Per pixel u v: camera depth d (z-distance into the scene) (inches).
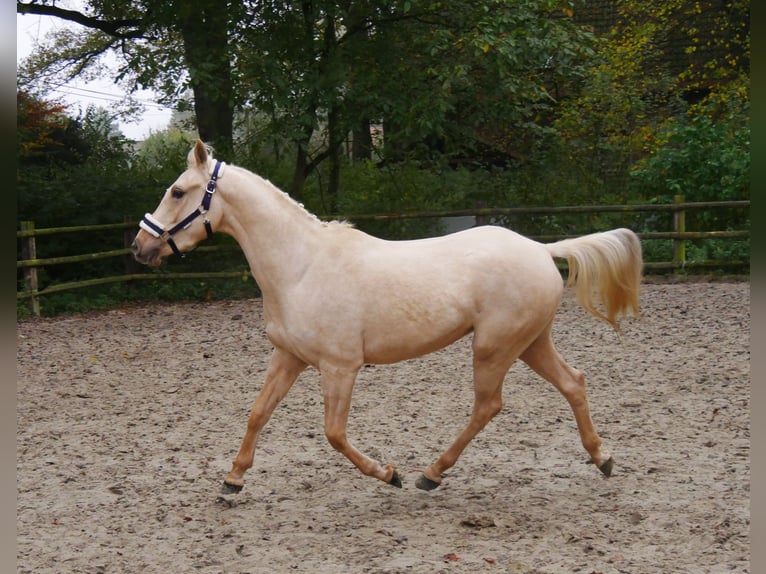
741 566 137.6
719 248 482.9
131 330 386.6
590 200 525.0
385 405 251.8
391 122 482.9
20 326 397.1
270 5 447.5
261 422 176.4
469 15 450.9
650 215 510.0
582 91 566.3
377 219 488.1
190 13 436.5
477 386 175.3
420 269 169.5
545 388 267.0
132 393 274.2
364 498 178.1
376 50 460.4
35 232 428.1
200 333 374.6
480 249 173.2
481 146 594.9
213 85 439.5
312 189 540.4
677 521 158.6
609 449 205.8
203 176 174.1
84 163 593.0
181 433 229.0
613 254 182.2
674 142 529.3
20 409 255.3
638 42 636.1
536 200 523.8
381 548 149.3
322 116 469.7
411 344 169.0
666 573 135.7
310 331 166.9
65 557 148.1
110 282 471.8
